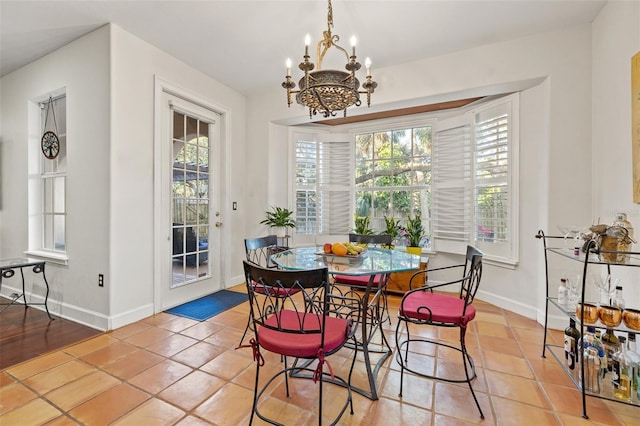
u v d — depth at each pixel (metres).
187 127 3.34
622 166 2.01
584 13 2.30
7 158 3.44
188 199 3.35
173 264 3.16
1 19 2.43
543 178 2.65
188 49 2.91
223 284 3.79
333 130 4.42
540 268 2.70
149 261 2.84
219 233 3.76
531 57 2.60
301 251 2.46
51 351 2.16
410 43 2.75
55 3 2.24
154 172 2.87
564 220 2.49
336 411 1.56
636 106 1.84
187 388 1.74
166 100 3.06
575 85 2.45
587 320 1.67
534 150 2.78
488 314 2.92
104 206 2.54
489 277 3.27
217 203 3.73
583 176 2.43
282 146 4.16
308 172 4.38
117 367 1.95
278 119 3.90
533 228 2.79
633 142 1.87
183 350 2.19
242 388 1.75
